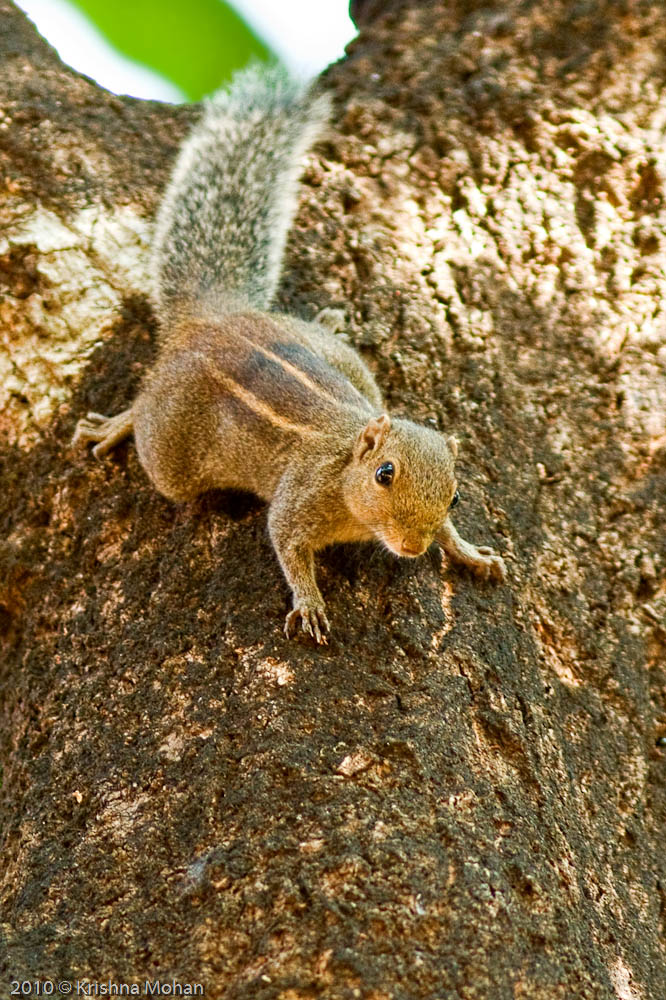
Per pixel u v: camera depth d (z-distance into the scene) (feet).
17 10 38.04
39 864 21.17
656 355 29.86
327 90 35.91
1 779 24.68
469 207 32.17
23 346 29.94
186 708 22.11
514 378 29.25
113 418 28.63
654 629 26.17
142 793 21.11
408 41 36.99
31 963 18.90
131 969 18.53
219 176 33.86
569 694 24.66
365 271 31.19
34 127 33.17
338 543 26.58
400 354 29.37
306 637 22.74
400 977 17.54
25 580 26.94
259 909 18.45
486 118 33.86
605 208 32.17
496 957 18.06
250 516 27.17
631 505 27.53
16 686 25.55
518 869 19.44
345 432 27.27
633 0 36.14
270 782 20.04
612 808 23.56
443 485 25.13
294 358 28.68
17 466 28.94
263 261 32.07
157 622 24.09
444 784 20.27
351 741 20.70
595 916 20.79
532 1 36.88
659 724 25.36
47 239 30.83
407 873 18.74
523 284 30.91
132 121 35.17
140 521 26.81
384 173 33.14
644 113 33.99
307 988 17.42
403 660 22.54
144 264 31.55
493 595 24.90
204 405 28.04
